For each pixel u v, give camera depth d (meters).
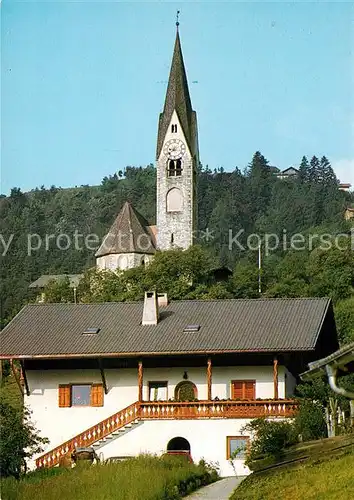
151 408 67.06
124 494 47.12
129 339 69.88
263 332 68.94
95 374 70.62
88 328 72.00
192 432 66.19
